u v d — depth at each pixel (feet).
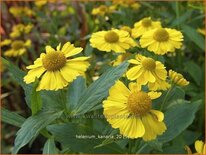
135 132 0.63
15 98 1.60
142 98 0.65
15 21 1.79
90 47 1.02
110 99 0.66
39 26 1.77
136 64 0.80
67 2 1.81
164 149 0.86
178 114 0.78
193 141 0.99
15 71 0.73
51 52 0.71
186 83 0.71
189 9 1.35
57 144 1.20
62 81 0.68
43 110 0.68
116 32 0.95
